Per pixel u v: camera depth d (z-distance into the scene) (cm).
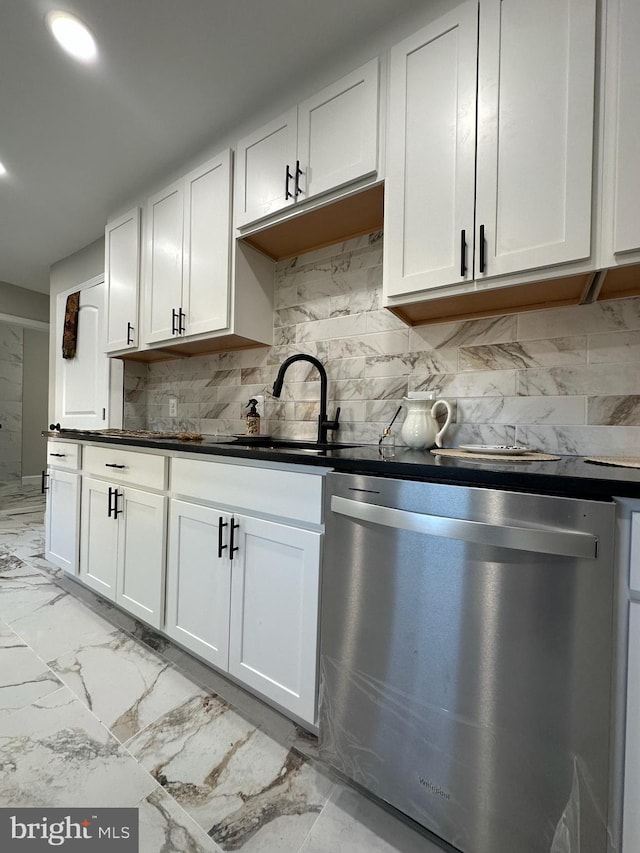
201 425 234
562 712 71
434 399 140
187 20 133
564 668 70
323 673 101
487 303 129
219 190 177
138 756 104
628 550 68
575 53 96
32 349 549
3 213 256
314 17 131
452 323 146
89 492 189
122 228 229
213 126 181
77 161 205
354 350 169
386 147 128
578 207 96
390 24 133
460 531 78
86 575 189
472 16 109
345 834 87
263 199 158
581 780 70
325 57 146
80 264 306
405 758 87
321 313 180
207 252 182
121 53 146
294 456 108
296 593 109
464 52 110
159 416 262
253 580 119
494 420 136
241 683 128
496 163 106
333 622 99
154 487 154
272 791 96
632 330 116
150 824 87
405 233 121
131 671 140
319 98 142
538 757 73
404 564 87
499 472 77
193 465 139
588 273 98
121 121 179
